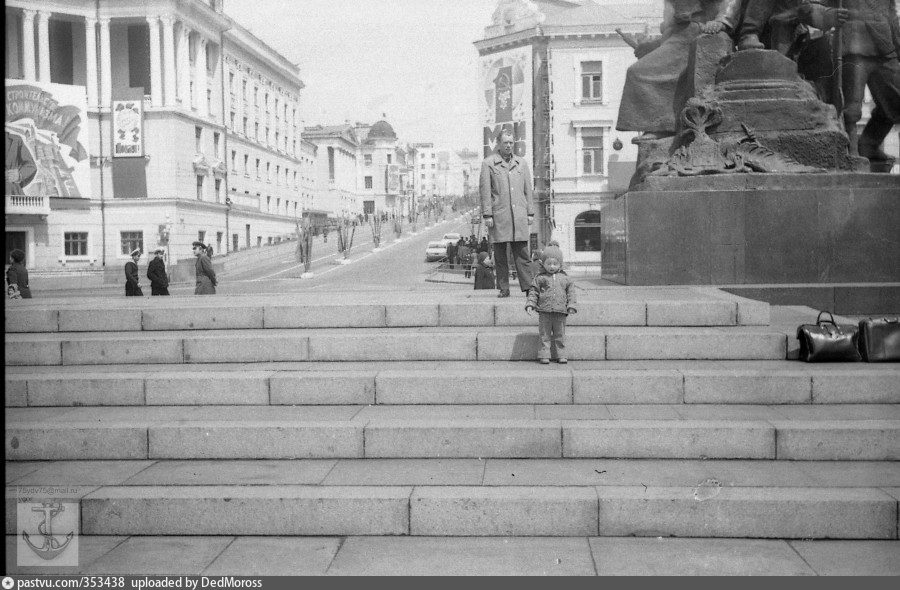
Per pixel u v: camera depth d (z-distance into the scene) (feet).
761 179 33.76
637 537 15.61
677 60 40.37
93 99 163.94
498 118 139.74
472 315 25.90
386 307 26.05
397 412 19.93
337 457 18.51
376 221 191.11
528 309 22.25
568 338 23.07
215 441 18.69
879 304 31.99
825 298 32.14
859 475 16.71
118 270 125.90
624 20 128.77
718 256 33.60
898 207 33.24
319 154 286.46
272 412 20.18
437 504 15.83
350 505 15.93
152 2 162.09
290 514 15.99
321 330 25.61
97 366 23.54
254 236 206.18
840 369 20.88
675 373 20.44
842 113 37.19
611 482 16.47
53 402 21.30
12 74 157.17
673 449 17.93
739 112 35.63
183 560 14.92
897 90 37.09
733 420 18.49
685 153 35.40
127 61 171.94
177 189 165.58
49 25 166.30
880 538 15.30
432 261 147.02
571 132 132.36
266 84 219.41
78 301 30.48
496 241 30.91
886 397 20.04
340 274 125.29
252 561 14.83
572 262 131.23
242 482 16.96
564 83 131.64
